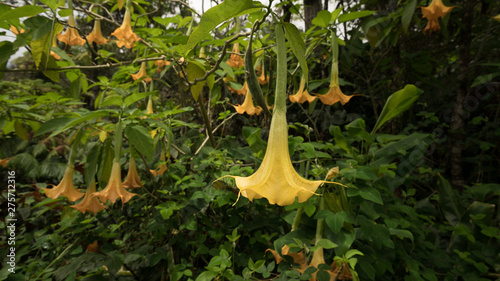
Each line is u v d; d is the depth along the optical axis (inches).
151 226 65.2
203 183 63.1
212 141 77.3
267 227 71.3
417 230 64.7
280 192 25.3
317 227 51.8
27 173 114.0
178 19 87.7
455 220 83.7
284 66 29.5
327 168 60.5
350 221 46.6
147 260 67.4
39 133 49.4
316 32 71.6
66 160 134.6
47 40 52.4
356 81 127.8
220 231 66.3
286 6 111.8
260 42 76.0
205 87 111.7
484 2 98.3
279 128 27.8
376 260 54.1
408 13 80.4
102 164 57.8
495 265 66.9
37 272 63.8
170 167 73.4
